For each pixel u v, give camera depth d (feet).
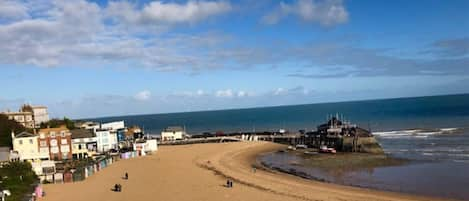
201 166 277.64
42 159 290.76
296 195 182.50
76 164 261.65
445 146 341.62
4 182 185.78
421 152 316.81
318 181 223.51
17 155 279.08
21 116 462.60
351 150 346.54
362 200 174.70
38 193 176.65
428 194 186.19
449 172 234.79
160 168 263.29
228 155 346.74
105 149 356.18
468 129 454.81
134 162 293.23
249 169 270.05
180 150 383.04
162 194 182.70
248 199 173.37
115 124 476.95
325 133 394.52
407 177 227.61
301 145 397.19
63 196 178.19
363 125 595.88
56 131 303.48
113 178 224.12
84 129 363.97
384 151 334.03
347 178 232.32
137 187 198.70
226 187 199.72
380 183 214.28
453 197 179.93
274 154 354.54
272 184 210.59
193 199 172.86
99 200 170.81
